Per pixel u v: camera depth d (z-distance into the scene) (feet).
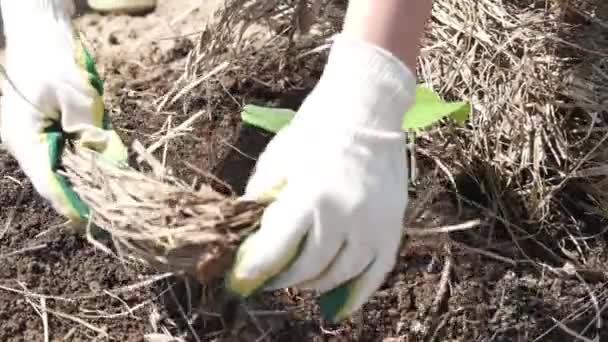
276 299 4.22
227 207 3.58
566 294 4.25
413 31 3.62
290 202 3.51
